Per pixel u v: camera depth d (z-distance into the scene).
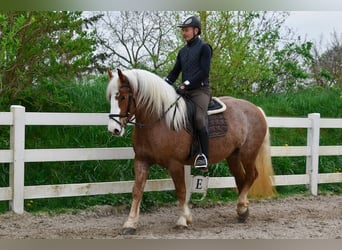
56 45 7.06
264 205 7.27
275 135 9.28
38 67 7.08
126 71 5.25
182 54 5.67
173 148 5.33
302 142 9.34
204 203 7.03
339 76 13.28
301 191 8.18
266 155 6.50
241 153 6.20
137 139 5.40
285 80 11.94
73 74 7.59
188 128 5.41
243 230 5.74
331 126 8.32
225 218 6.41
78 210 6.28
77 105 7.73
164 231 5.57
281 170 8.48
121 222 5.96
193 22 5.54
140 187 5.44
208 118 5.71
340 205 7.41
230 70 8.88
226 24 8.82
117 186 6.48
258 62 9.38
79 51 7.17
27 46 6.84
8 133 7.02
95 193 6.34
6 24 6.33
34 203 6.32
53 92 7.40
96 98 8.00
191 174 7.36
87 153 6.27
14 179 5.86
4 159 5.83
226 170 7.76
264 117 6.42
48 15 6.86
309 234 5.59
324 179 8.25
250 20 9.30
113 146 7.24
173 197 7.04
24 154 5.91
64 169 6.81
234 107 6.12
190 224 5.96
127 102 5.07
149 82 5.22
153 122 5.28
